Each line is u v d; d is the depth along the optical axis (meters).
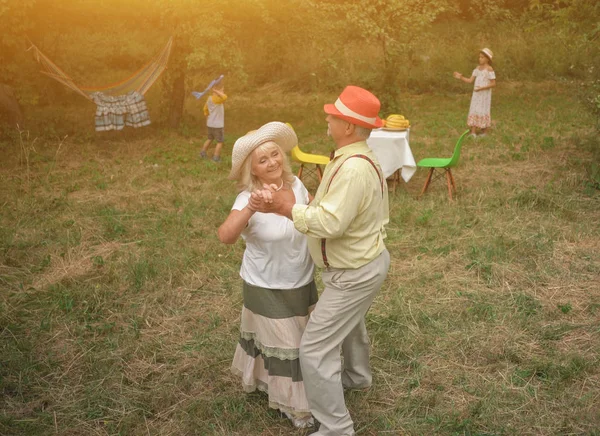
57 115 13.28
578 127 11.18
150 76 10.78
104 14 20.36
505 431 3.38
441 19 22.14
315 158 7.90
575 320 4.59
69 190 8.04
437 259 5.73
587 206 7.05
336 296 2.98
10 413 3.62
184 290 5.20
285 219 3.09
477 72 10.80
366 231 2.91
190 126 12.41
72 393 3.83
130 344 4.36
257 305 3.21
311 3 11.26
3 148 10.38
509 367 4.00
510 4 20.22
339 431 3.15
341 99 2.87
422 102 14.97
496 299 4.92
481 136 11.03
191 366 4.11
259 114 14.05
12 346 4.31
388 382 3.88
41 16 11.81
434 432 3.41
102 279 5.37
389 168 7.59
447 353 4.19
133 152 10.33
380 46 17.86
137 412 3.63
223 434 3.42
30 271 5.57
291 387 3.28
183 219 6.82
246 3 10.55
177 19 10.60
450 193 7.46
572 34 10.77
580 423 3.42
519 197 7.28
